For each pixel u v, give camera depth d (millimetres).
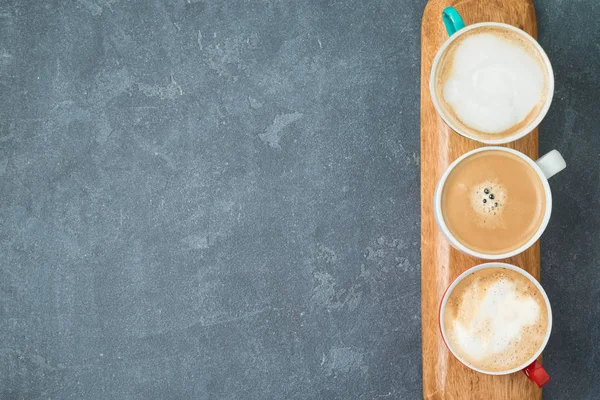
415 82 888
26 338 887
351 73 889
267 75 887
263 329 890
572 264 879
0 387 887
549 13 877
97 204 889
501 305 697
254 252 891
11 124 887
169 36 887
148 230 889
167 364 889
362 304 888
